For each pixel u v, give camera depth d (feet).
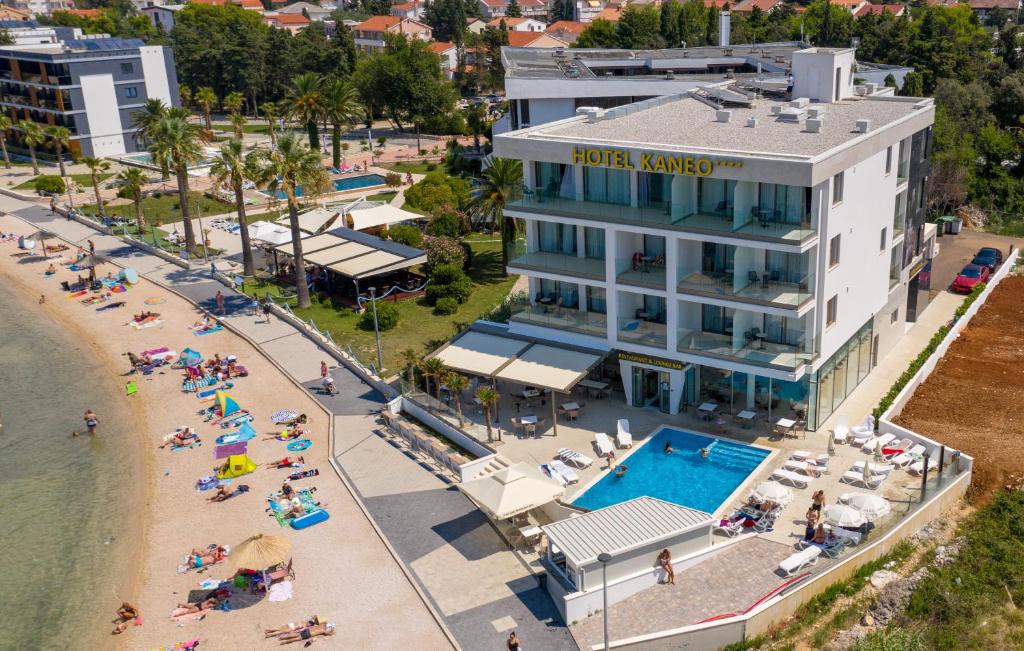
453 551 142.00
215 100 529.86
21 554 151.74
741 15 647.15
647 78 266.57
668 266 167.94
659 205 171.94
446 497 157.17
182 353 225.76
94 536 155.53
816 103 206.08
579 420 178.29
